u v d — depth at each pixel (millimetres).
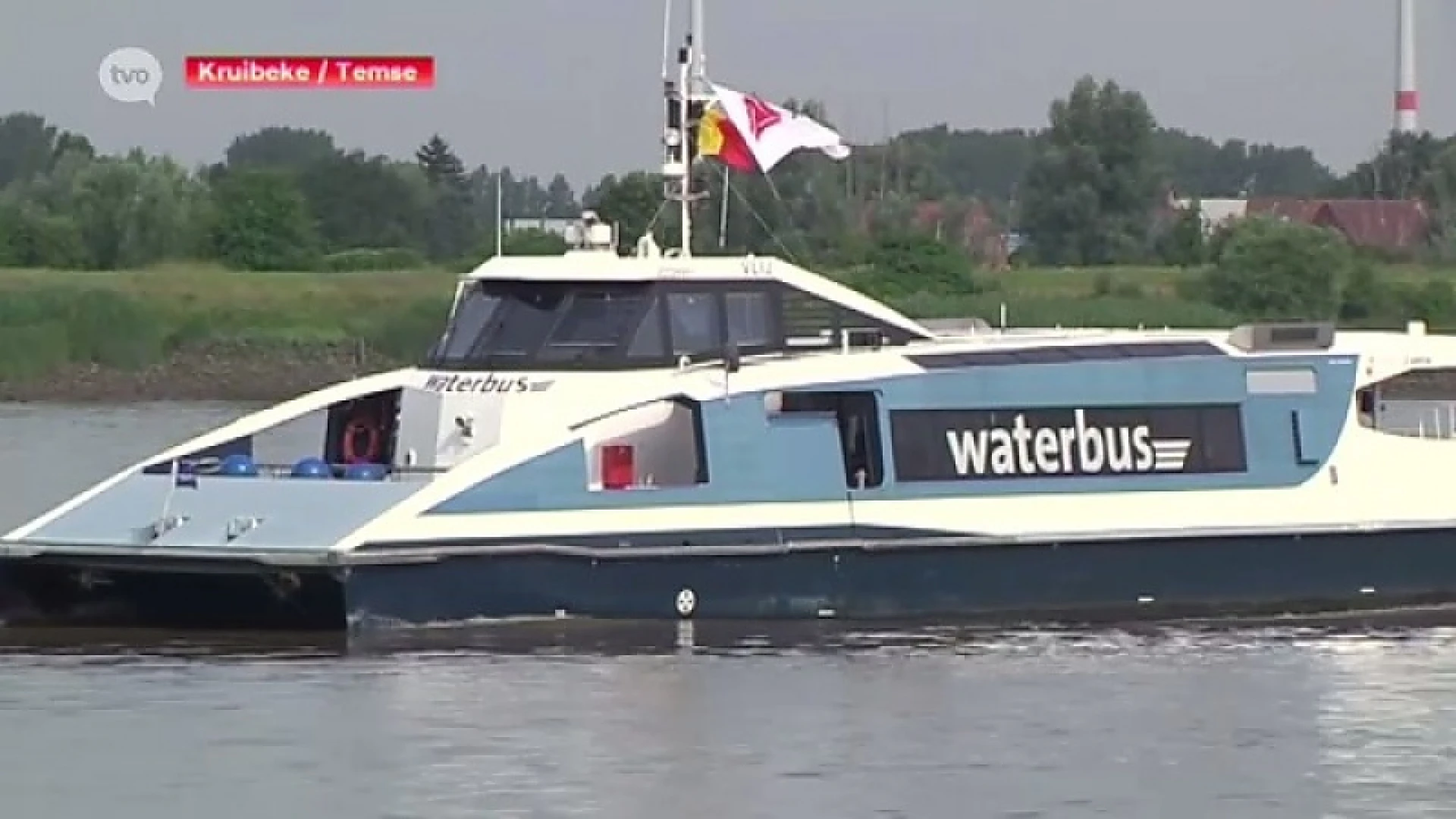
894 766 74562
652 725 78688
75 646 89375
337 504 90125
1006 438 95688
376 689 82750
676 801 70625
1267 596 98125
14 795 71188
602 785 72000
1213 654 91000
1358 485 99625
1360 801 71375
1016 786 72625
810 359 94875
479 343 97062
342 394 97750
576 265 97125
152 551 88875
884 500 93812
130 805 70250
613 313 96062
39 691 82562
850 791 71875
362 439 98812
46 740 76688
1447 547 100250
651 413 93188
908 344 98375
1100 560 95875
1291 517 98375
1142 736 78500
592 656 87938
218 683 83562
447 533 88688
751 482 92438
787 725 79062
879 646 90688
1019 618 95188
